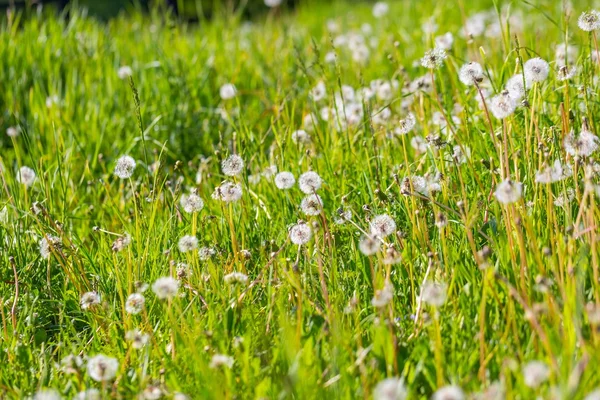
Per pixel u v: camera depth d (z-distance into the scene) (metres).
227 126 4.02
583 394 2.49
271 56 4.57
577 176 2.88
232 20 5.36
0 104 4.14
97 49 4.48
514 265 2.75
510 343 2.66
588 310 2.54
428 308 2.74
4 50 4.24
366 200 3.16
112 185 3.55
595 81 3.38
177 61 4.27
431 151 3.13
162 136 3.95
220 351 2.71
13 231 3.22
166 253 2.97
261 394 2.60
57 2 6.24
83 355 2.83
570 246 2.70
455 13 5.67
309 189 2.95
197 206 2.99
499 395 2.46
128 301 2.77
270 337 2.76
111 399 2.64
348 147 3.42
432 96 3.73
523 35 4.16
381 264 2.88
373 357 2.64
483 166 3.17
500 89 3.33
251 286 2.83
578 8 5.21
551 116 3.32
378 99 3.87
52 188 3.42
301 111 3.94
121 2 8.02
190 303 2.82
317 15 7.26
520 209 2.86
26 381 2.73
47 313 3.02
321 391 2.57
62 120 3.92
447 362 2.64
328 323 2.72
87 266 3.14
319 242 3.01
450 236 2.93
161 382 2.68
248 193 3.18
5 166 3.49
